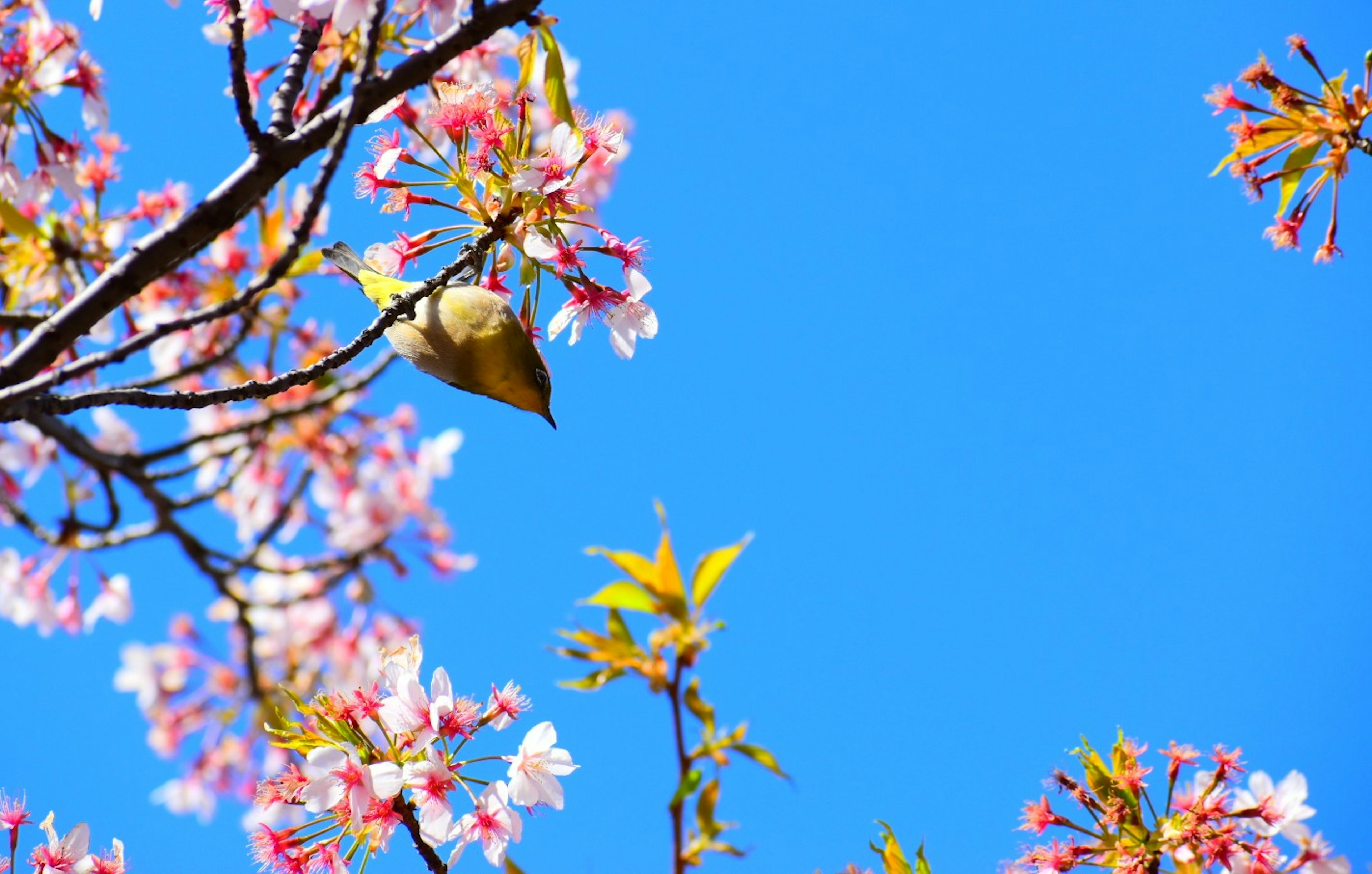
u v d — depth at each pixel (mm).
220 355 9875
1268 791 4688
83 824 4840
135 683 11914
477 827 4289
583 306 5422
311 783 4176
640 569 4984
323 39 6379
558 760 4445
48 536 9992
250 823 4746
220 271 10078
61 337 4254
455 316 6203
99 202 8375
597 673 4766
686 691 4777
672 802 4496
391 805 4215
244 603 11352
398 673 4441
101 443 11453
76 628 10102
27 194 6145
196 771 11867
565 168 5129
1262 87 5773
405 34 5414
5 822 4770
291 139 4578
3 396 3619
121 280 4340
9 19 6223
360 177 5277
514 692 4500
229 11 4508
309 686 12047
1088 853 4672
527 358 6293
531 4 4730
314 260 9836
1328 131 5668
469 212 5391
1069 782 4828
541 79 7254
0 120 6098
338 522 12102
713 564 4996
